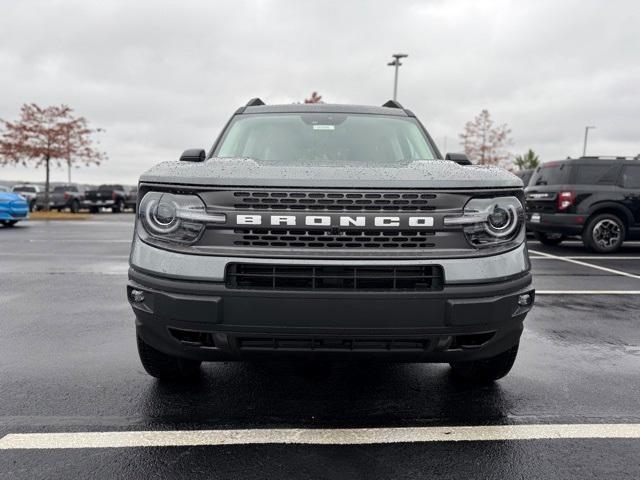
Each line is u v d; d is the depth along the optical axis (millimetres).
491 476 2391
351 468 2453
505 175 2906
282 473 2404
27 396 3279
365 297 2586
